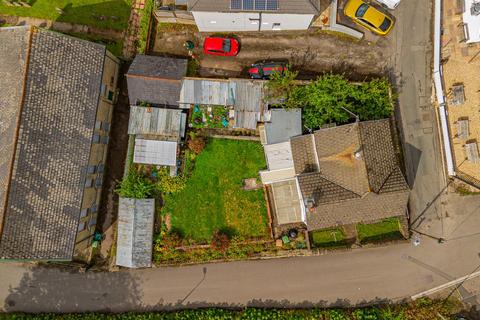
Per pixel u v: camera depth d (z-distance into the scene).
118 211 30.23
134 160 29.86
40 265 31.41
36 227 26.08
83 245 29.86
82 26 31.33
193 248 30.83
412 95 30.94
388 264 31.11
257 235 30.98
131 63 30.80
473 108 30.48
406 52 30.97
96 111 27.58
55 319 30.75
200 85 29.88
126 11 31.25
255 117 29.72
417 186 30.92
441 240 30.84
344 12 30.30
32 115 25.12
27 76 24.69
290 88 29.52
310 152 28.70
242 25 29.91
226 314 30.50
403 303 30.88
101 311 31.16
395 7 30.69
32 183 25.62
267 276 31.19
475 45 30.44
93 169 29.50
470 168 30.59
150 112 29.88
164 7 29.73
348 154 26.95
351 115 29.38
